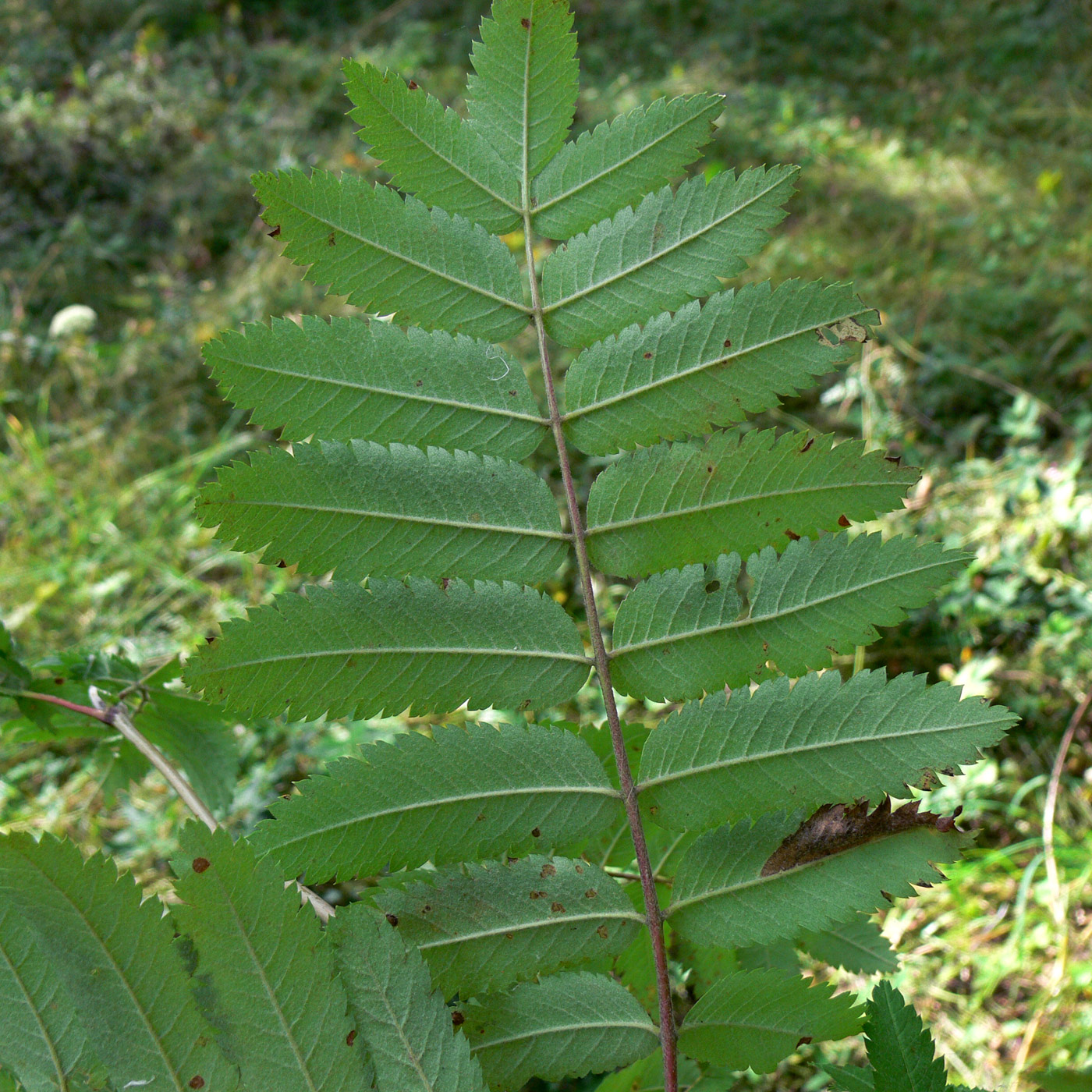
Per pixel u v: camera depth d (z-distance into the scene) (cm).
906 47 210
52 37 189
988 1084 52
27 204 153
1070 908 62
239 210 153
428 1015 21
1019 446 103
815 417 108
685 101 23
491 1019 22
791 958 29
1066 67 196
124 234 150
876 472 23
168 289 141
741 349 23
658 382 23
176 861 20
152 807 71
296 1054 20
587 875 23
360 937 21
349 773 22
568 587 85
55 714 33
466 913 22
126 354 124
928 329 117
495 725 23
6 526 101
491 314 24
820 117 187
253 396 23
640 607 23
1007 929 61
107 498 103
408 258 23
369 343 23
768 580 23
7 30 190
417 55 186
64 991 20
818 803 22
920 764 22
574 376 23
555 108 23
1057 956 59
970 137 179
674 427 23
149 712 33
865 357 107
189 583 90
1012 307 122
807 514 23
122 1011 20
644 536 23
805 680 22
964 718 22
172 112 169
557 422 24
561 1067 22
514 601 23
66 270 141
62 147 158
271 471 22
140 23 198
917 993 57
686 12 216
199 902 20
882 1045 22
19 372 121
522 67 23
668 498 23
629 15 212
